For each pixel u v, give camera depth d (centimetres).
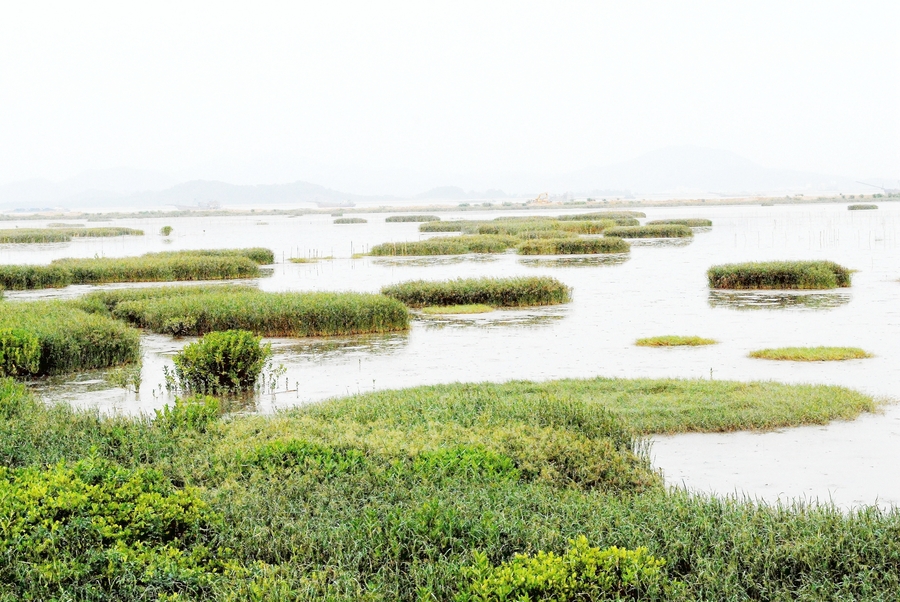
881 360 1989
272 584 631
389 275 4747
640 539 719
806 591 632
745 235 8138
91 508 732
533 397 1412
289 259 6091
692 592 627
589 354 2194
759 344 2294
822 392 1534
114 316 2830
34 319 2130
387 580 655
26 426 1121
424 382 1831
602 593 613
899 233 8000
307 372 1970
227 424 1195
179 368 1731
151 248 7775
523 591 607
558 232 7850
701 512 786
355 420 1245
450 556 682
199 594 644
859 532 716
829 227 9400
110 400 1655
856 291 3541
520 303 3281
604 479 999
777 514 788
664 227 8169
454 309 3156
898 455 1171
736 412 1371
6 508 705
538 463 998
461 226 10025
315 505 807
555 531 719
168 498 768
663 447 1231
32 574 624
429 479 887
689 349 2239
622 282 4119
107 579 642
